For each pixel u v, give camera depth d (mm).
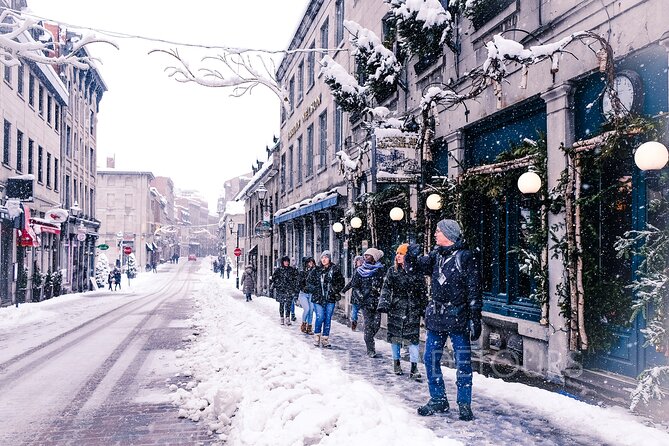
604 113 5656
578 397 5355
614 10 5488
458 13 9039
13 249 23641
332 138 17875
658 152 4492
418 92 10789
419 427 3980
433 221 9492
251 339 7766
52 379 7059
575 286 5844
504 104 7461
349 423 3605
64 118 33844
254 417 4285
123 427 4898
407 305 6395
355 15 15516
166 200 112938
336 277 9141
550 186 6414
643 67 5344
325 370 5195
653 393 4578
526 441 4027
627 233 5020
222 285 46656
